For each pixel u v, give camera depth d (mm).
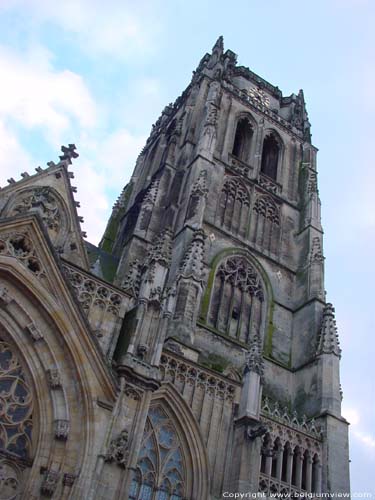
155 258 35531
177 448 35375
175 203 61156
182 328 42844
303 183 75188
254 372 38656
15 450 26125
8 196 37844
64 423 26781
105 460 26750
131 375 29766
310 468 44219
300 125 85438
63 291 29906
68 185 41469
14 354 28188
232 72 86312
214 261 56906
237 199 65812
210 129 66875
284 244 66750
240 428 35812
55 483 25172
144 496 32875
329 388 50188
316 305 58062
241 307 56625
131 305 34438
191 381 37594
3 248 29797
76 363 28438
